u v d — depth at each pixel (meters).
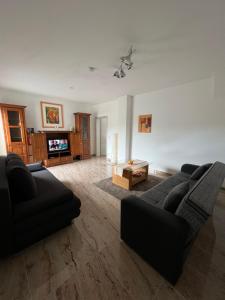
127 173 2.94
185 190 1.39
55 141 4.74
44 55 2.08
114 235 1.73
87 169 4.31
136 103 4.39
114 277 1.25
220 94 2.74
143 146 4.35
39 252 1.49
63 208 1.71
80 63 2.30
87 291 1.14
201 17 1.36
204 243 1.62
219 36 1.63
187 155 3.41
